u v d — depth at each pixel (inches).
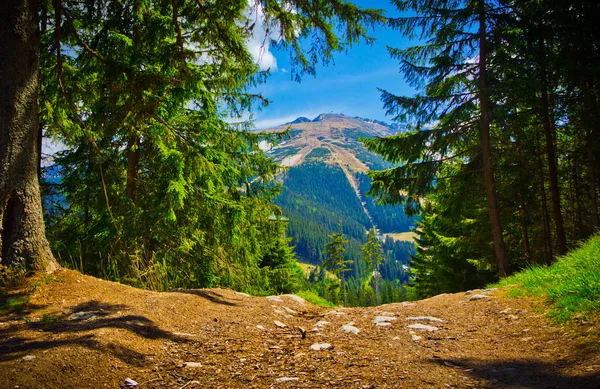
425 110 498.6
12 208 209.5
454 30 478.0
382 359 148.6
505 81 443.2
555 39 481.4
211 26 251.0
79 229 412.2
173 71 296.5
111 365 130.6
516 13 471.8
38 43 223.6
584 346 139.7
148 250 398.3
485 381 119.3
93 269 366.9
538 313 201.0
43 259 218.7
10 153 206.8
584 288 193.0
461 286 925.2
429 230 966.4
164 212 374.6
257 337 185.2
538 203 612.1
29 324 163.9
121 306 195.8
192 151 330.6
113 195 398.0
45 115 313.7
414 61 511.8
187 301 226.1
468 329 198.2
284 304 270.4
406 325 212.5
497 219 472.7
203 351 157.6
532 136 572.7
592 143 461.4
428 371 131.9
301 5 226.5
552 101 503.5
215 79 340.5
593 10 444.5
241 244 489.7
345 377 127.4
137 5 276.7
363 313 256.1
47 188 423.8
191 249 449.1
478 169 489.1
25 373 114.7
